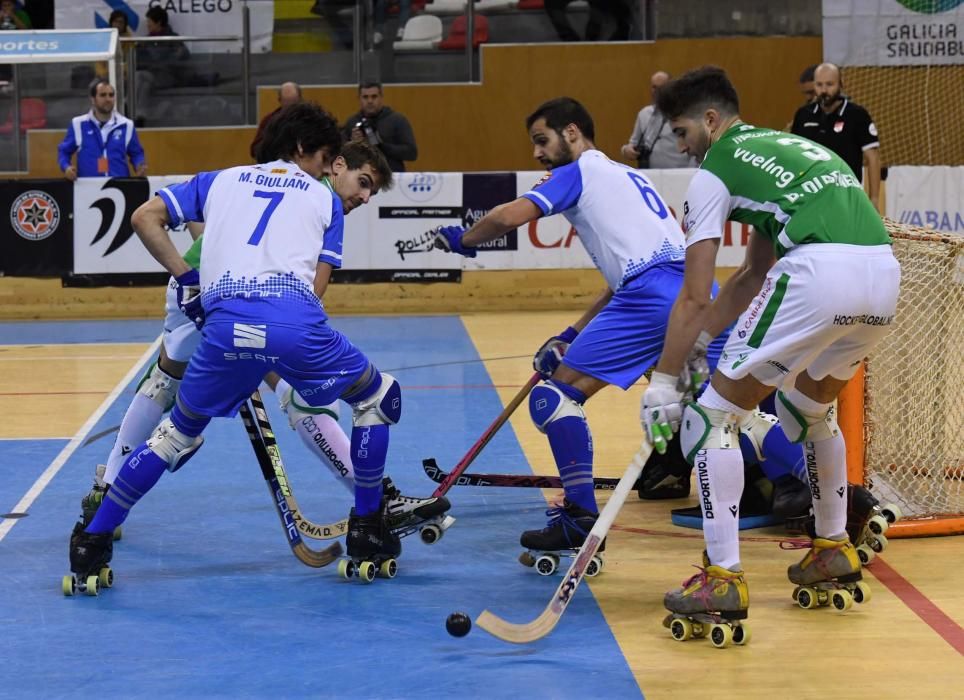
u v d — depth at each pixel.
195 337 12.88
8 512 14.70
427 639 10.48
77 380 23.67
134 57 39.56
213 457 17.59
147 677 9.61
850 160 29.97
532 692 9.27
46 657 10.08
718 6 40.31
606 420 19.98
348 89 40.12
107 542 11.77
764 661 9.93
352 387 11.94
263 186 11.82
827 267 9.93
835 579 11.16
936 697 9.13
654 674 9.64
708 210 10.20
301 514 13.75
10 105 37.78
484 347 27.23
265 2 40.16
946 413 14.58
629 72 40.41
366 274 32.72
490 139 40.56
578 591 11.84
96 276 32.44
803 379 10.85
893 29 40.38
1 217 32.12
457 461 16.97
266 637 10.54
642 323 12.27
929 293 14.38
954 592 11.69
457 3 40.44
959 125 40.78
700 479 10.37
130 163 37.12
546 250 32.81
